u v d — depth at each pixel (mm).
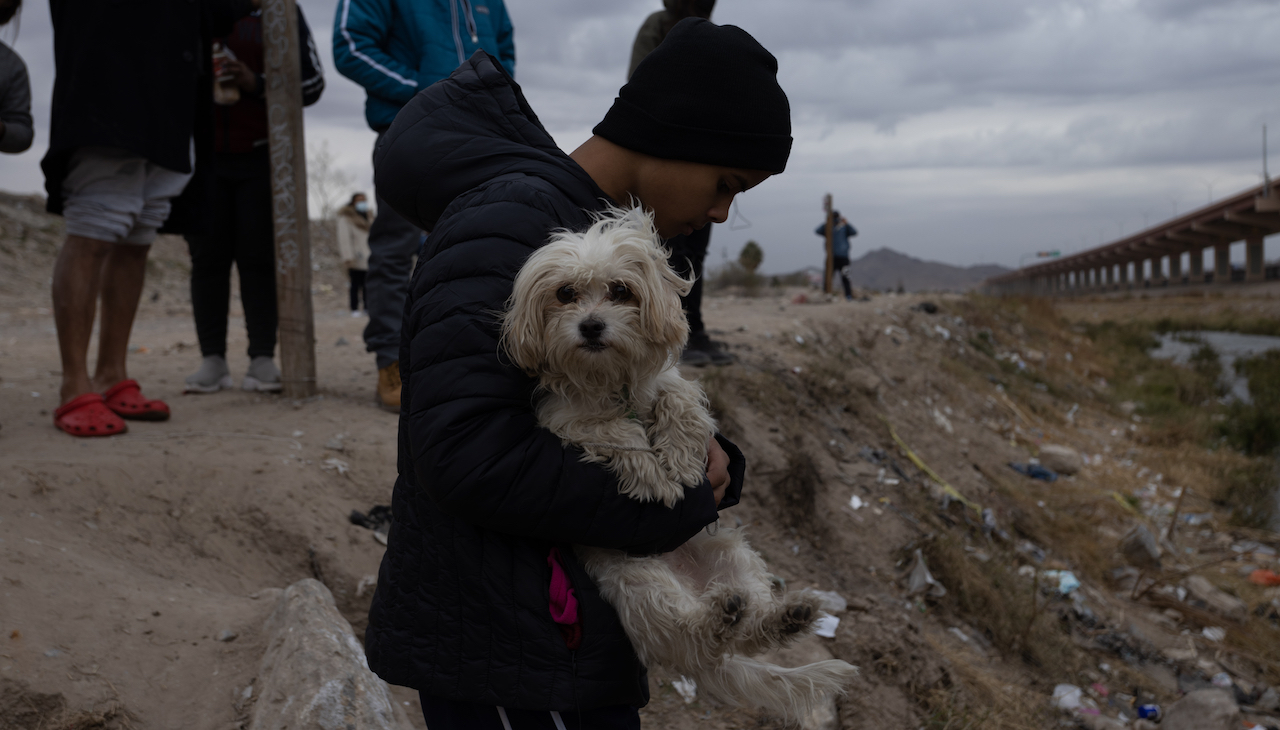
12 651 2256
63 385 3930
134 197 3826
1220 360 20750
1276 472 9914
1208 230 66688
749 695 1514
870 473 6762
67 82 3607
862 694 3861
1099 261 99688
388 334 4875
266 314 5203
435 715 1418
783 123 1543
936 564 5742
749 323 9742
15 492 2994
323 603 2730
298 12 4832
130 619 2588
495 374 1256
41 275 19844
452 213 1348
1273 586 7055
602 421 1347
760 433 6059
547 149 1474
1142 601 6621
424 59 4473
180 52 3807
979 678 4613
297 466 3777
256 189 4992
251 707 2387
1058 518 7887
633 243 1342
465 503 1215
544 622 1309
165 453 3596
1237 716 4402
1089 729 4680
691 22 1509
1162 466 10102
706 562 1678
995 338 15812
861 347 10539
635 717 1506
